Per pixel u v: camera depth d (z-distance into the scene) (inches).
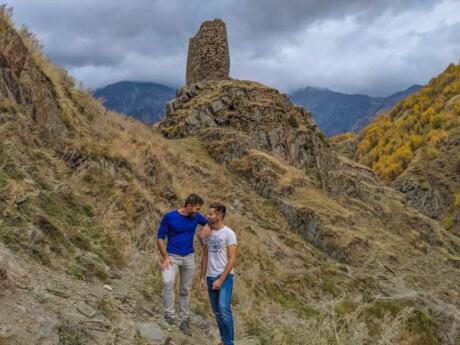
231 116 1124.5
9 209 244.2
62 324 163.5
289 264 661.3
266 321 285.9
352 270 777.6
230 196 789.9
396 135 4837.6
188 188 658.8
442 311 757.3
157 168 596.4
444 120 4618.6
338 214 931.3
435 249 1322.6
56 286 202.7
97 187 396.5
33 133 393.1
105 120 614.2
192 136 1074.1
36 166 340.5
